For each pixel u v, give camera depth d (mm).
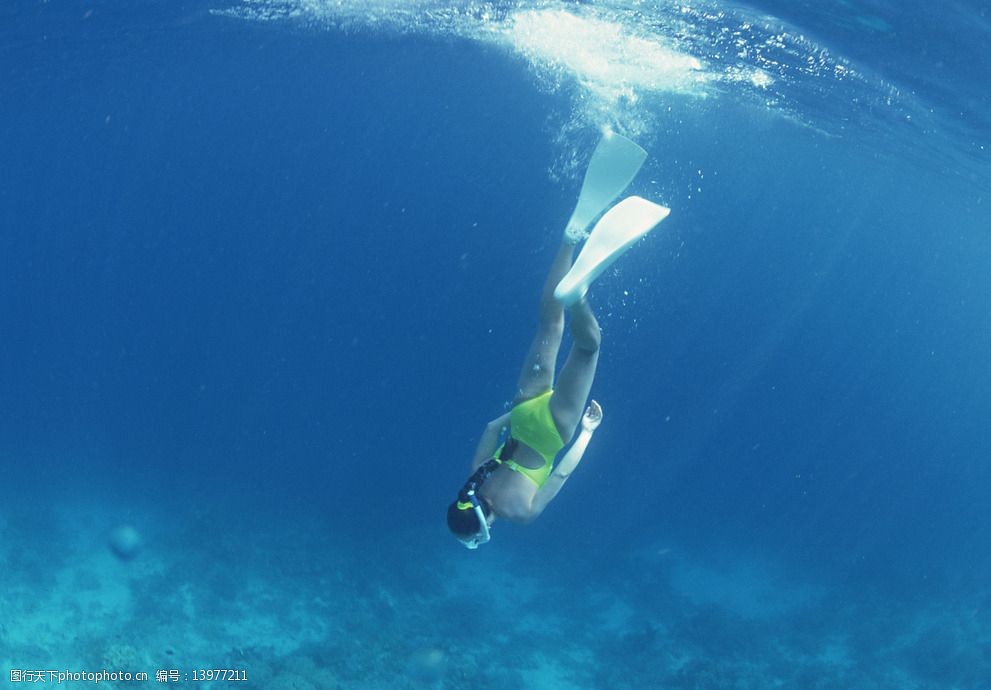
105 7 15109
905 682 19594
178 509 25266
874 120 17297
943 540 34938
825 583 26922
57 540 21547
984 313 66125
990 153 16984
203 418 39812
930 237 41281
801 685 18828
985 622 23234
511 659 18875
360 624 19031
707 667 18969
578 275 3398
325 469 32312
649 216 3574
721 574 27156
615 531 29875
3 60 18547
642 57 14695
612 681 18594
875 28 11516
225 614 18844
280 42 18641
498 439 4352
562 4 12930
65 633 17000
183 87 26469
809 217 47312
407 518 26891
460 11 14539
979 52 11359
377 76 25484
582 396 3793
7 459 28234
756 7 11695
